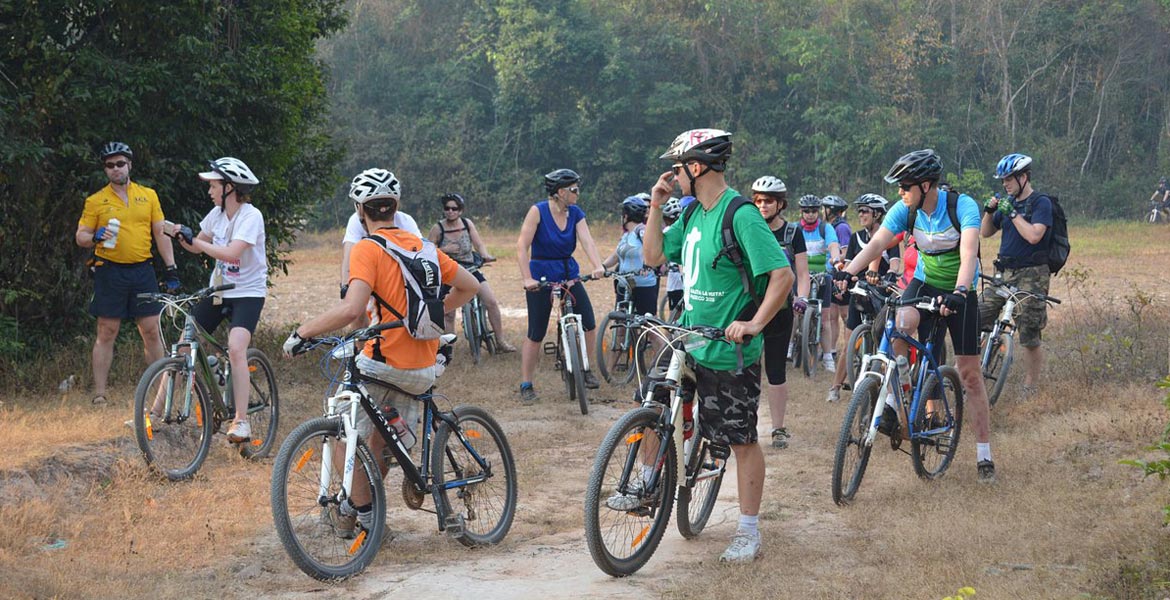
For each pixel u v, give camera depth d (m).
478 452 5.70
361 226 7.89
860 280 6.78
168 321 8.49
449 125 50.88
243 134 11.64
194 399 7.00
